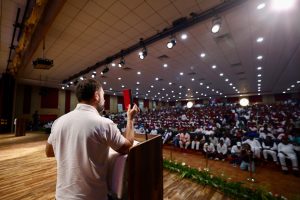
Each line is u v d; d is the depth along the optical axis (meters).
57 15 3.95
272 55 7.62
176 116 14.82
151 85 15.38
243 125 8.91
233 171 4.75
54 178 3.34
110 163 0.98
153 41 5.42
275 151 5.18
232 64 8.92
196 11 4.19
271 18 4.58
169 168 3.95
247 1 3.76
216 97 27.69
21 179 3.29
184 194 2.87
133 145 0.97
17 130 9.18
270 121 9.56
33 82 12.42
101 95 1.03
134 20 4.53
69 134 0.86
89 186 0.81
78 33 5.12
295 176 4.39
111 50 6.43
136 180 0.87
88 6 3.94
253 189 2.91
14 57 7.02
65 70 9.12
